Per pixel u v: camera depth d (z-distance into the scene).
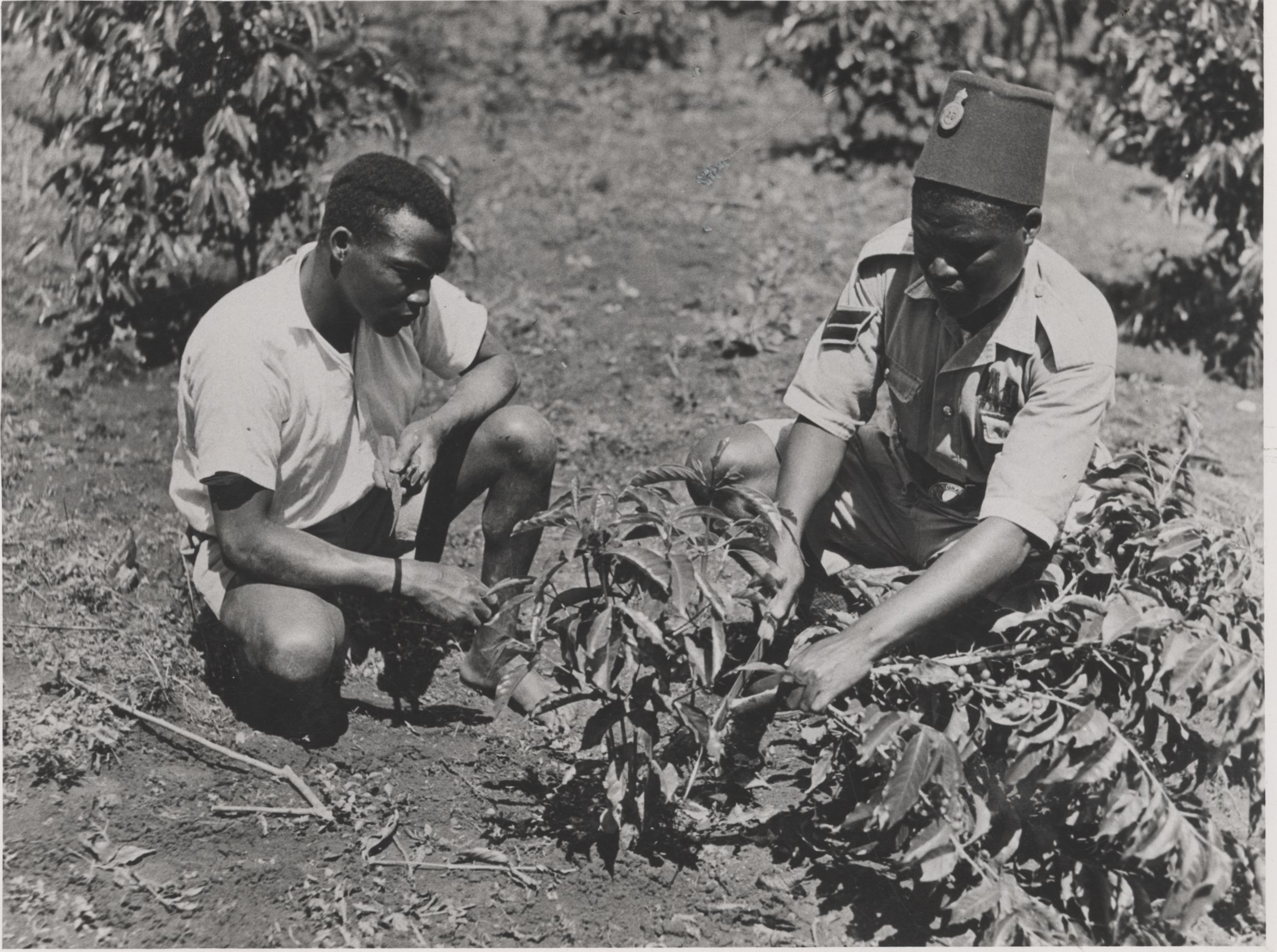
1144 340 5.73
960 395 2.89
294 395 2.96
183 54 4.72
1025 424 2.74
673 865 2.82
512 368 3.36
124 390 4.90
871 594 2.92
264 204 5.10
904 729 2.56
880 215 6.45
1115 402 5.09
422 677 3.42
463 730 3.22
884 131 7.10
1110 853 2.72
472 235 6.17
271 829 2.85
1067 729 2.52
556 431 4.69
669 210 6.46
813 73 7.15
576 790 3.03
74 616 3.46
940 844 2.44
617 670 2.63
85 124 4.88
